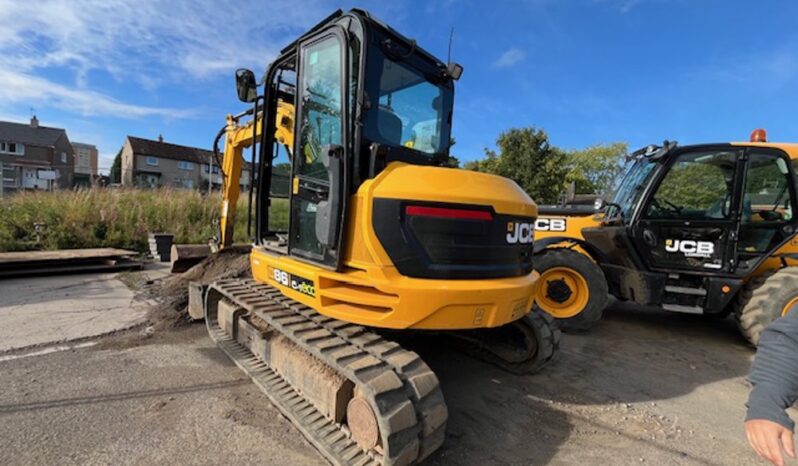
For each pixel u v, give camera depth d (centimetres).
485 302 257
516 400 335
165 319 480
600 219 547
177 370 362
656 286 471
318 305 279
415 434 216
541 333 351
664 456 267
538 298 509
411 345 423
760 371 134
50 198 1029
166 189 1320
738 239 449
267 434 272
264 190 393
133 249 958
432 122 337
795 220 448
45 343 411
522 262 300
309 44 306
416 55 317
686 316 600
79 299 563
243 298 362
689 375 395
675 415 320
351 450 235
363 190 258
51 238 880
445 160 346
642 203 474
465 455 262
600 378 381
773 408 125
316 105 300
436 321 249
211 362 381
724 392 361
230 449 255
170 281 626
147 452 248
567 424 303
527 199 308
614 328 536
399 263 251
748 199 449
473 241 265
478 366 397
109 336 438
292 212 318
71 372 350
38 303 541
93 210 993
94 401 304
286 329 288
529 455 264
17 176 3641
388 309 253
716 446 279
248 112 539
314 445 248
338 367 239
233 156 597
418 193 252
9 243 831
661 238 472
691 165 464
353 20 277
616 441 283
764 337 139
